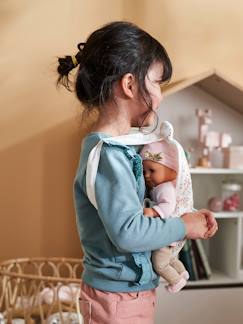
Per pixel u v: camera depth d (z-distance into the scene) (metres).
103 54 0.84
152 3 1.90
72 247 1.88
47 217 1.86
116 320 0.84
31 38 1.84
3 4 1.82
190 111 1.88
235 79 1.96
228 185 1.80
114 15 1.88
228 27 1.97
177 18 1.92
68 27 1.86
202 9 1.94
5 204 1.83
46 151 1.86
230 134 1.92
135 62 0.84
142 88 0.84
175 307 1.63
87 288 0.88
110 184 0.80
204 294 1.66
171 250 0.88
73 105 1.86
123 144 0.85
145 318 0.87
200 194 1.88
